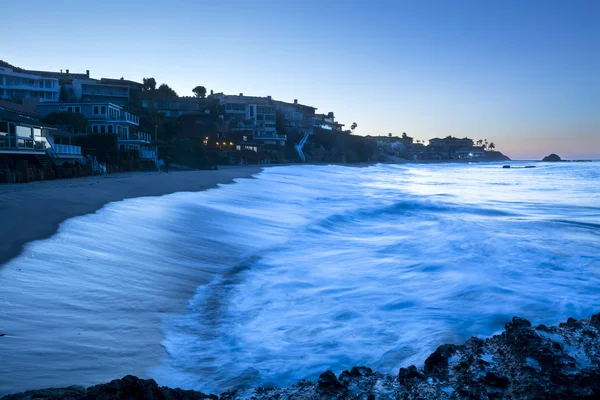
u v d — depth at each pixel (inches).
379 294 386.3
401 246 595.2
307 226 749.9
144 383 180.2
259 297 373.7
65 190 767.7
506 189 1784.0
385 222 839.7
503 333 278.5
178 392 193.8
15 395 168.2
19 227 468.8
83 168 1348.4
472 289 398.3
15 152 1263.5
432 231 713.6
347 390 207.5
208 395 202.5
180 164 2620.6
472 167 5925.2
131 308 312.5
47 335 246.5
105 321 282.2
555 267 479.5
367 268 478.9
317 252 561.6
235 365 245.3
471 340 270.8
